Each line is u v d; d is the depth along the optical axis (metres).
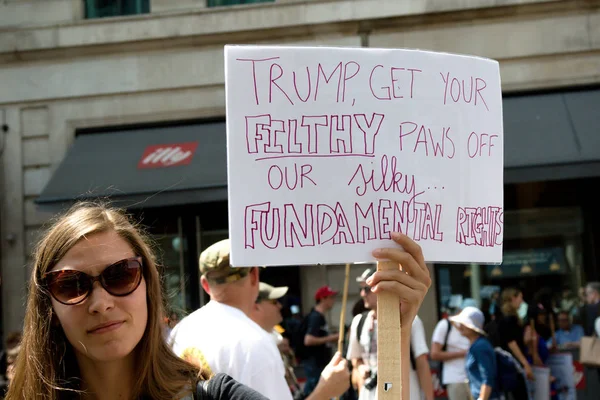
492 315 10.59
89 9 13.41
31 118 13.21
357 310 7.12
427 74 2.84
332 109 2.77
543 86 12.19
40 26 13.12
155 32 12.90
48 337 2.25
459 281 12.03
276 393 3.28
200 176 11.68
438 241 2.80
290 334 11.52
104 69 13.10
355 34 12.52
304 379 10.72
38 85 13.20
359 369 5.86
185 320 3.52
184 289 12.54
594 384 10.92
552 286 11.92
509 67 12.27
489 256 2.91
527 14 12.23
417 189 2.79
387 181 2.77
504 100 12.23
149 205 11.60
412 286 2.57
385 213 2.75
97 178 11.97
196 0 13.01
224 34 12.79
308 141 2.75
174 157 12.16
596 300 10.62
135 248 2.28
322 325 9.89
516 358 9.25
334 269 12.37
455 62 2.89
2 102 13.25
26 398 2.25
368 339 5.85
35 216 13.06
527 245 12.04
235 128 2.73
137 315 2.20
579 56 12.17
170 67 12.98
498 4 12.16
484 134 2.93
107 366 2.24
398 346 2.53
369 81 2.80
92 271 2.18
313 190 2.73
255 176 2.72
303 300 12.40
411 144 2.80
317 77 2.77
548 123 11.57
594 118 11.57
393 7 12.35
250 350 3.27
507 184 12.14
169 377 2.24
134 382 2.25
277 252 2.70
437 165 2.83
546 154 11.04
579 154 10.93
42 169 13.12
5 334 12.84
